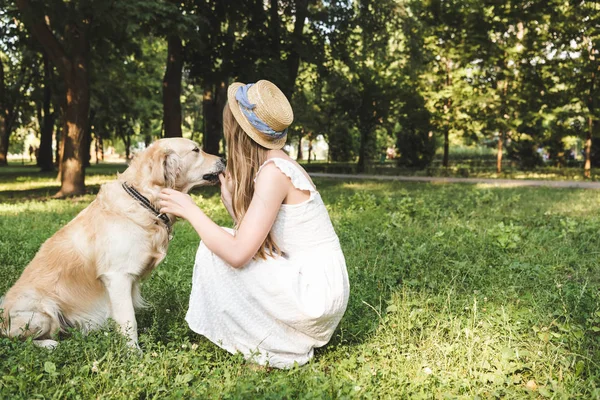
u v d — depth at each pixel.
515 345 3.40
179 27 13.02
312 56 18.97
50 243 3.66
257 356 3.18
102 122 32.44
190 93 41.25
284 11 19.98
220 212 10.05
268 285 3.09
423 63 23.92
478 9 23.91
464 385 2.93
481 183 20.70
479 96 24.50
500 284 4.72
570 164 32.31
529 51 24.06
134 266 3.55
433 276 5.05
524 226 8.23
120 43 17.11
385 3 20.45
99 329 3.49
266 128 3.13
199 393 2.78
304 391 2.82
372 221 8.50
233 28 18.73
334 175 26.91
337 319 3.27
